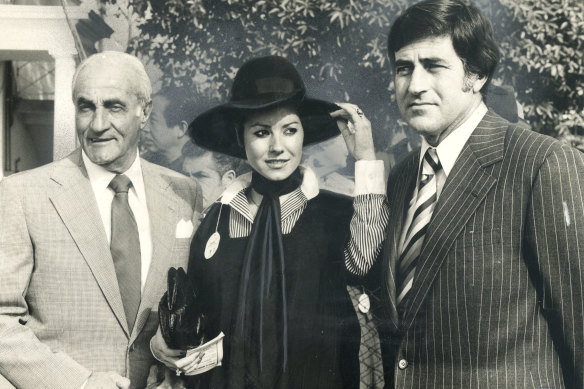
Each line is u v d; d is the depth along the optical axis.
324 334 2.30
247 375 2.32
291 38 2.50
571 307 1.97
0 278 2.18
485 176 2.08
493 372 2.03
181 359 2.25
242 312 2.33
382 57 2.43
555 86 2.46
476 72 2.15
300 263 2.32
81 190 2.33
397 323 2.23
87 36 2.71
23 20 2.80
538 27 2.43
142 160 2.43
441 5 2.14
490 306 2.04
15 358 2.15
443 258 2.09
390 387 2.25
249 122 2.35
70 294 2.27
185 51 2.57
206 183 2.43
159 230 2.37
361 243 2.28
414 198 2.25
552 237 1.97
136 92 2.34
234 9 2.53
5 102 3.03
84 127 2.32
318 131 2.36
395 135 2.38
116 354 2.29
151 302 2.33
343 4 2.44
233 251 2.36
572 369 2.01
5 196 2.26
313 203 2.35
